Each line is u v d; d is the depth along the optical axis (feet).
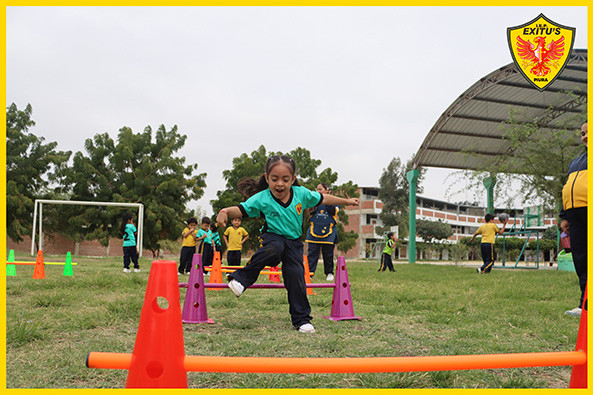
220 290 22.81
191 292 13.73
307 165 97.50
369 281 27.96
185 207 100.99
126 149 95.35
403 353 9.86
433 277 33.06
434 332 12.27
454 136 79.20
